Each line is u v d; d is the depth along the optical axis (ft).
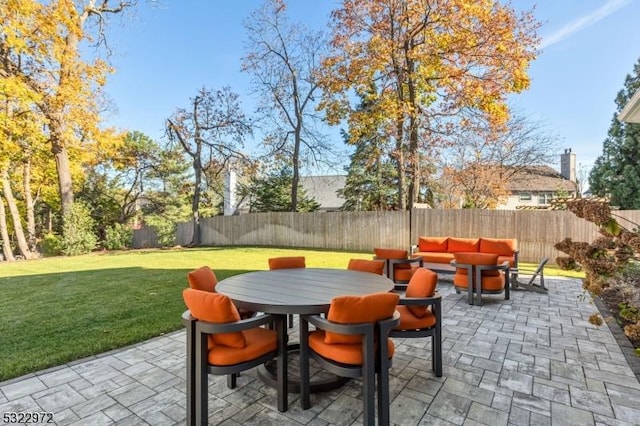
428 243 25.75
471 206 47.88
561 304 16.57
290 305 7.43
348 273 11.61
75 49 37.24
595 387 8.46
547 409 7.50
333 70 38.93
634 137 48.70
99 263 31.14
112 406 7.79
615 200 50.06
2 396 8.20
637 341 11.41
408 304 8.77
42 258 36.32
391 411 7.47
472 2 30.71
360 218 39.50
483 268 16.33
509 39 31.27
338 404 7.87
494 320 14.05
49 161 44.98
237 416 7.41
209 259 33.45
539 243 30.63
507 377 9.03
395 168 52.49
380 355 6.79
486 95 33.09
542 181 66.74
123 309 15.46
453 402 7.82
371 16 34.76
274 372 9.04
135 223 62.49
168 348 11.21
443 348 11.07
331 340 7.17
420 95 39.11
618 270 8.82
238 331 6.86
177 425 7.09
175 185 62.23
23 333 12.34
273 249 41.24
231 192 59.93
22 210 48.06
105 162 52.60
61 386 8.70
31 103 33.78
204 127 47.21
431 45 33.96
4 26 30.60
